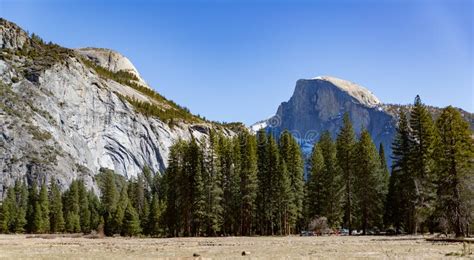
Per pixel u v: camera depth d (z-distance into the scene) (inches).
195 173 3427.7
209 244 2058.3
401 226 3329.2
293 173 3735.2
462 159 2150.6
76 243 2298.2
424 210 2593.5
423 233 2763.3
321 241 2172.7
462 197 2124.8
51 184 6338.6
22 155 7534.5
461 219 2121.1
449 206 2151.8
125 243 2271.2
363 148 3366.1
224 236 3334.2
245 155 3582.7
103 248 1807.3
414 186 2908.5
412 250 1434.5
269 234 3639.3
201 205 3385.8
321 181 3619.6
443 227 2219.5
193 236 3469.5
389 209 3452.3
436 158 2265.0
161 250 1641.2
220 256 1304.1
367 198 3307.1
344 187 3425.2
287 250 1533.0
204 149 3629.4
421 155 2805.1
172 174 3609.7
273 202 3548.2
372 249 1521.9
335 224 3503.9
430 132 2795.3
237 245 1931.6
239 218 3587.6
